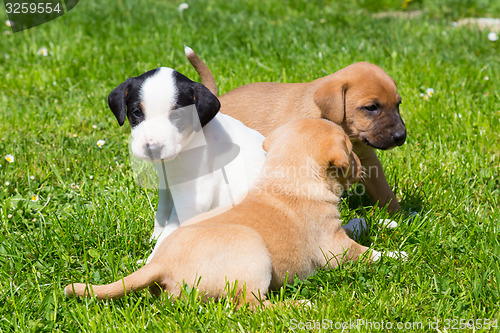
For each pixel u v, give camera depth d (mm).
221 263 3525
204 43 8969
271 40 8906
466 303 3734
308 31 9516
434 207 4996
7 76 7961
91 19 10352
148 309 3586
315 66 7930
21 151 5930
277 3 11641
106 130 6562
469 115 6422
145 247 4461
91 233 4539
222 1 11695
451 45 9109
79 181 5496
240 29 9539
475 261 4160
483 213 4949
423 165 5648
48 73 7922
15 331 3521
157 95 3875
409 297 3779
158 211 4496
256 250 3568
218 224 3666
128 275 3705
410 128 6395
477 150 5934
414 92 7145
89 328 3486
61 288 3955
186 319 3475
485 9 11602
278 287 3855
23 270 4184
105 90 7434
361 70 5008
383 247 4406
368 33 9523
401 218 4664
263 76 7570
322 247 4016
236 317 3510
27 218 4879
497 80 7566
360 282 3920
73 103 7160
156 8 11242
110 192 5176
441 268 4129
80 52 8727
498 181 5422
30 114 6727
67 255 4277
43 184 5426
